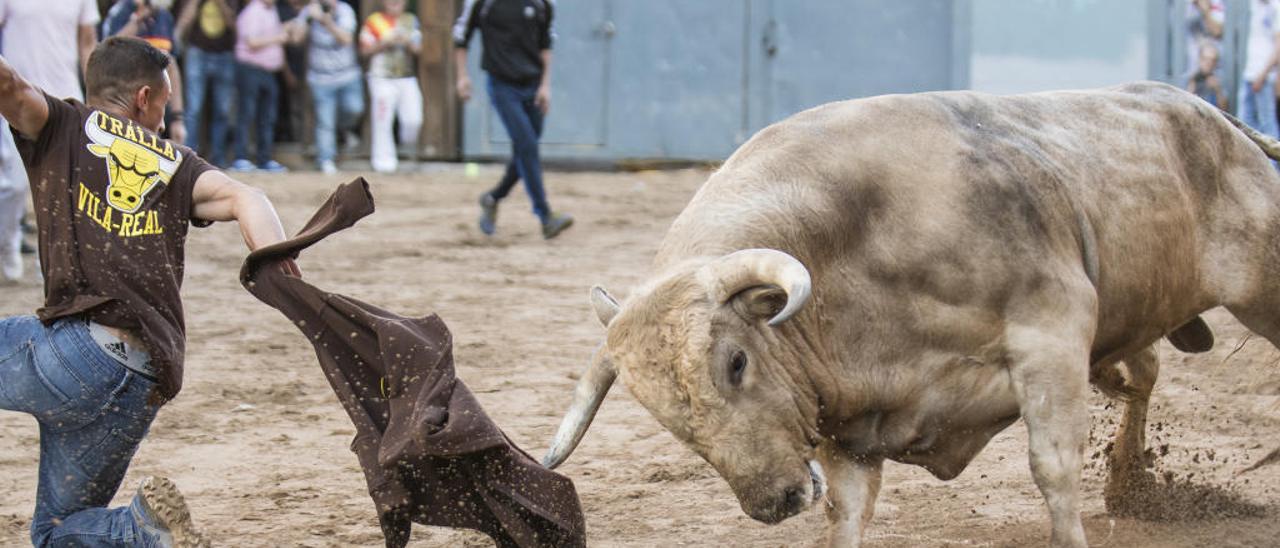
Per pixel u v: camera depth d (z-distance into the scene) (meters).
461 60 19.70
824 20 28.94
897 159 7.57
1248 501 9.21
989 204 7.52
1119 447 9.16
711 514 9.09
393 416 6.46
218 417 11.47
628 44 29.30
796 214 7.30
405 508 6.62
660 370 6.66
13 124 6.57
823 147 7.57
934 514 9.06
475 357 13.45
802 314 7.15
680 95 29.39
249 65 26.47
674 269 6.96
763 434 6.73
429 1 29.03
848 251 7.43
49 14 15.76
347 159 29.00
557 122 29.44
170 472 9.99
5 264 16.31
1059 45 28.11
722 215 7.28
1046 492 7.41
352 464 10.28
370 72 28.00
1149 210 8.27
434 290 16.70
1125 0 27.95
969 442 7.74
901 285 7.42
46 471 6.88
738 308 6.77
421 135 29.34
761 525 8.86
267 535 8.59
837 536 7.71
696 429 6.66
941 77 28.55
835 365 7.34
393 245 19.80
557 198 24.84
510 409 11.64
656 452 10.50
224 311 15.62
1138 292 8.28
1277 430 11.05
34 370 6.53
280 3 26.70
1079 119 8.34
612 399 12.10
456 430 6.38
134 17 23.42
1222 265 8.76
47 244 6.59
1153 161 8.38
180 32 25.61
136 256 6.59
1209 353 13.63
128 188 6.60
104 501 7.00
